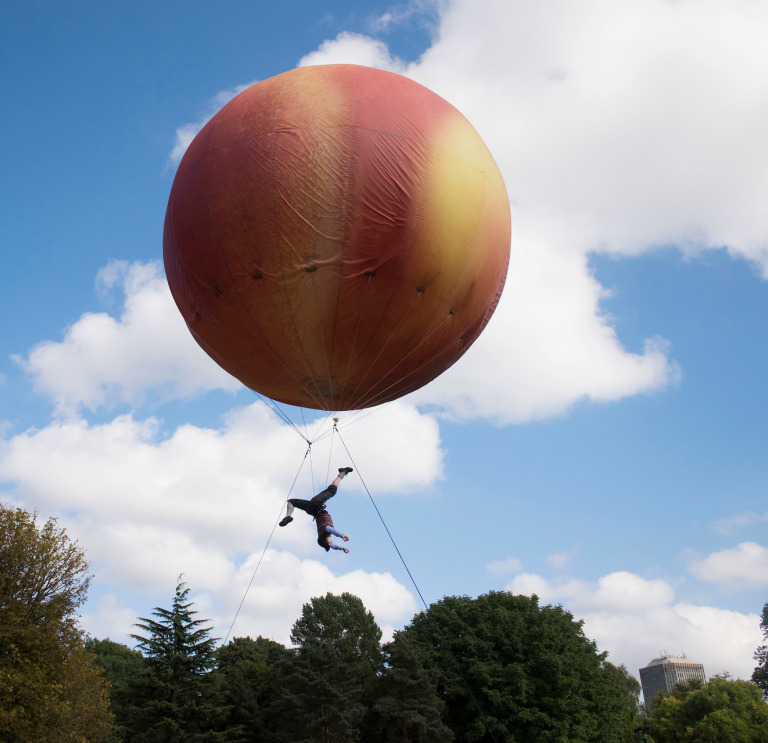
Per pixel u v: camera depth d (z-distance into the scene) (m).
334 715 38.03
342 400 17.34
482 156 14.78
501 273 15.80
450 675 41.06
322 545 14.62
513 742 36.72
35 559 27.98
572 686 38.09
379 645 57.25
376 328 14.49
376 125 13.44
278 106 13.73
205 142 14.35
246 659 61.97
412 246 13.49
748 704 67.69
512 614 42.81
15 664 26.14
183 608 41.41
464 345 16.89
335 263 13.49
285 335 14.77
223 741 38.03
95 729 28.67
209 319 15.23
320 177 13.18
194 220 14.11
